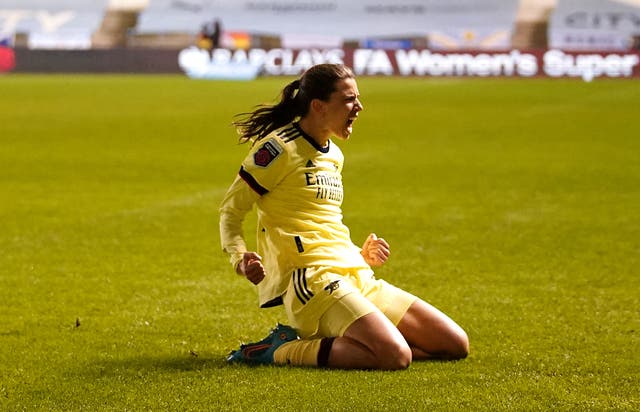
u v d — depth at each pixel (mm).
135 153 58469
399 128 72938
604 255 31219
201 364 19172
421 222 37094
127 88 114875
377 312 18422
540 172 50406
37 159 55594
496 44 165500
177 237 34094
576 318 23281
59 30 173375
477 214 38750
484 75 144125
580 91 111312
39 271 28828
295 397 16688
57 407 16578
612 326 22453
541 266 29609
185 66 145750
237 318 23344
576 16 166000
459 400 16578
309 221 19031
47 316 23609
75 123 75938
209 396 16859
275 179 18953
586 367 18906
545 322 22828
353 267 19125
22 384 17938
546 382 17766
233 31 168875
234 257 18609
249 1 174875
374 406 16234
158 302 25016
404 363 18188
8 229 35531
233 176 49531
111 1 176625
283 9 174625
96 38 172875
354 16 171750
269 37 168875
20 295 25844
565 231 35219
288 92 19328
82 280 27672
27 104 92812
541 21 166250
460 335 19219
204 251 31781
